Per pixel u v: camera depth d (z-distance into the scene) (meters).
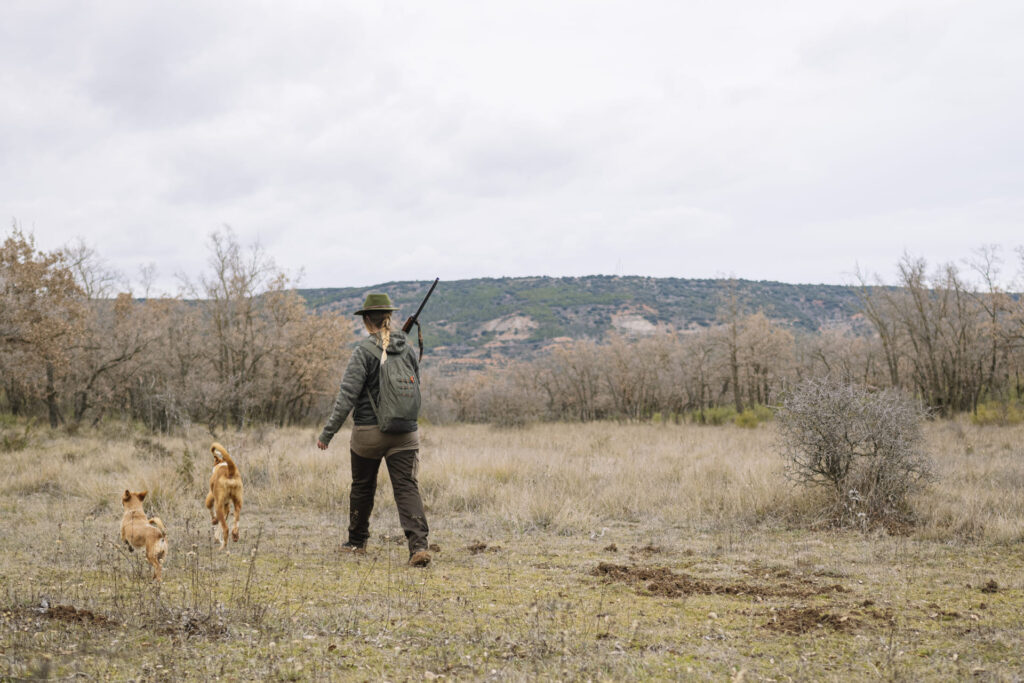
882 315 43.38
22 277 29.91
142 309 43.31
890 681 3.26
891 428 8.49
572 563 6.12
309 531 7.56
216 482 6.32
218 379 39.03
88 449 17.06
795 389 9.30
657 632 4.04
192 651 3.53
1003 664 3.48
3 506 8.98
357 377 5.88
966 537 7.14
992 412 27.92
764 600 4.85
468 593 4.89
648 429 33.12
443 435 26.67
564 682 3.20
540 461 13.43
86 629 3.78
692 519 8.52
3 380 31.58
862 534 7.47
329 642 3.72
